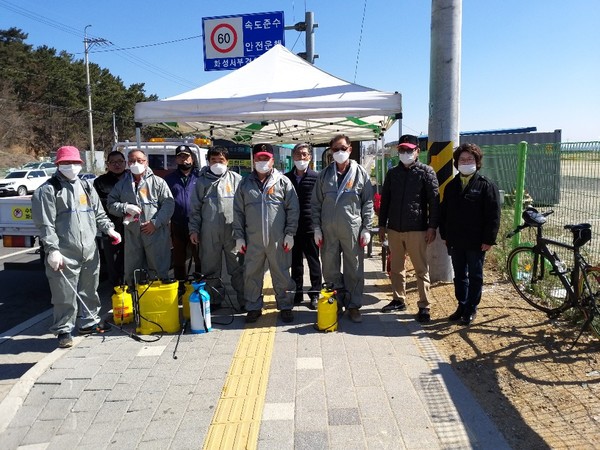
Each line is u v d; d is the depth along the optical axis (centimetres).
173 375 407
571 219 572
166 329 502
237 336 489
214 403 361
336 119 867
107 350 462
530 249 550
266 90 644
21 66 6150
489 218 472
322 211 522
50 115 6191
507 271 600
